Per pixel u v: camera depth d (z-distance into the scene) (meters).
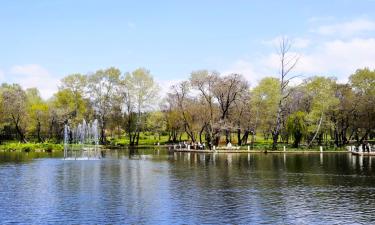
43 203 28.55
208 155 78.38
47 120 112.00
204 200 29.36
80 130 105.69
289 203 28.20
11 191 33.47
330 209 26.33
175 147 103.06
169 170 48.66
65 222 23.45
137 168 51.31
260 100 99.50
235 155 78.19
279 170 48.09
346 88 102.56
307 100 104.81
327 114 99.19
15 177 42.34
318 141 111.88
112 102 113.88
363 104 93.94
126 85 113.44
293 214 25.02
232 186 35.56
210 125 97.69
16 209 26.67
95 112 114.31
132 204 28.06
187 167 52.41
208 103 98.12
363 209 26.30
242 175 43.25
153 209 26.48
